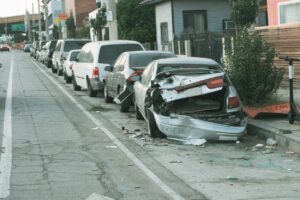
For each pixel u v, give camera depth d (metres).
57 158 9.77
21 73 35.50
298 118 11.73
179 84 11.16
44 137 11.92
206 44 23.23
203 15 30.78
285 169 8.86
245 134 11.94
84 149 10.60
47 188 7.73
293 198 7.15
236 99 11.21
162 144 11.04
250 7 20.11
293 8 18.69
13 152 10.32
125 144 11.07
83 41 31.98
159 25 32.62
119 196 7.32
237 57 14.16
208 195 7.34
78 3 77.50
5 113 15.79
